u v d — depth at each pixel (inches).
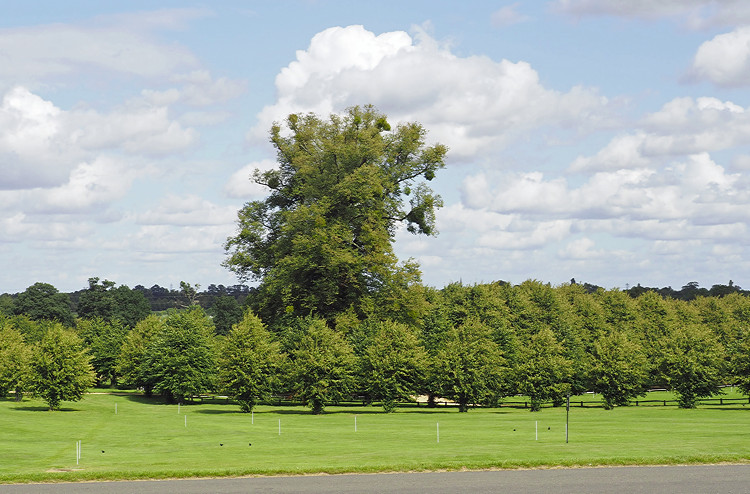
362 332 3304.6
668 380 3292.3
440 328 3671.3
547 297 4778.5
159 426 2437.3
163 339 3508.9
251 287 3791.8
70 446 1851.6
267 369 3056.1
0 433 2185.0
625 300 5255.9
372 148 3476.9
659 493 1117.1
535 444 1697.8
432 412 3068.4
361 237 3430.1
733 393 4170.8
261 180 3752.5
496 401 3272.6
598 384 3297.2
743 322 5364.2
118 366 3890.3
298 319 3253.0
